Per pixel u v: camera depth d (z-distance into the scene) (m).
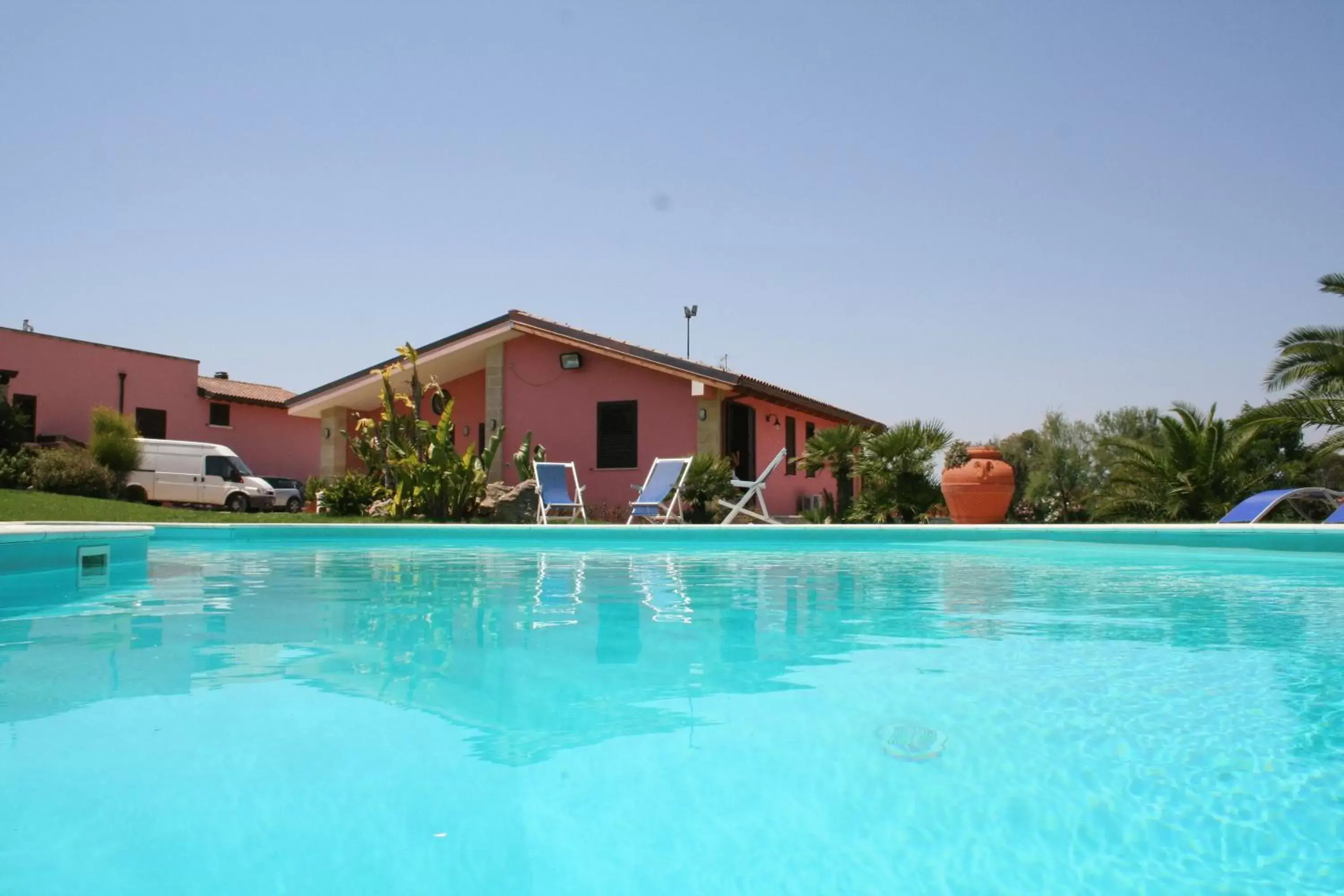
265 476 28.73
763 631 3.74
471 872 1.42
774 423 19.50
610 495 17.39
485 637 3.59
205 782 1.81
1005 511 12.32
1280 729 2.19
